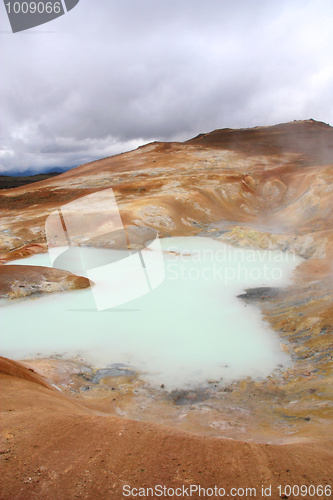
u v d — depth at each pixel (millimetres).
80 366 12398
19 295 19109
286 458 4348
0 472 3740
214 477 3822
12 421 4922
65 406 6348
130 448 4266
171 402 10250
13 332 15250
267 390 11031
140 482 3662
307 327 15180
